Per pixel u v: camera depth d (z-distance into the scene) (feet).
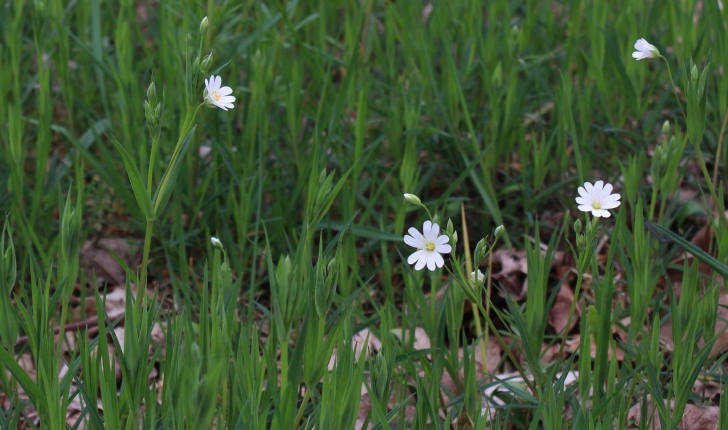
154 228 4.82
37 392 3.72
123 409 3.85
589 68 5.18
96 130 5.07
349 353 3.64
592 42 5.04
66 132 4.83
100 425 3.74
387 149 5.20
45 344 3.78
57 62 5.12
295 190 4.75
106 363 3.80
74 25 6.11
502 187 5.04
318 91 5.12
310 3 5.93
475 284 3.86
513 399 4.11
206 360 3.74
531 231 4.96
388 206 4.99
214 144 4.86
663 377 4.24
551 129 5.04
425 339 4.59
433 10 5.45
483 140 5.08
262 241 4.82
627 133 4.91
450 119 4.95
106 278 4.91
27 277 4.69
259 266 4.81
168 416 3.70
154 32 5.90
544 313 3.97
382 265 4.72
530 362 3.96
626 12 5.23
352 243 4.52
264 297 4.76
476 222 5.01
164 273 4.90
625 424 3.88
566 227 4.69
